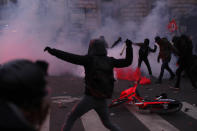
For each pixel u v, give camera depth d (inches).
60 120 177.2
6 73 35.1
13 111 33.6
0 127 32.4
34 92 35.9
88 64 112.6
